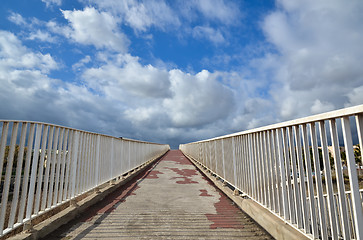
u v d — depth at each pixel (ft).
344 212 5.62
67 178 10.97
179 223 10.68
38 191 8.77
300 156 7.33
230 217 11.62
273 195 9.11
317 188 6.49
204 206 13.65
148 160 39.06
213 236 9.20
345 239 5.53
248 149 12.08
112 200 14.94
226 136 16.21
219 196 16.42
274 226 8.59
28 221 8.23
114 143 19.04
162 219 11.22
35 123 8.52
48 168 9.47
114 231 9.59
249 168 11.87
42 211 9.00
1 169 7.05
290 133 7.91
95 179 14.67
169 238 8.96
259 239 8.93
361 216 5.11
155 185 20.70
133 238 8.90
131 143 25.66
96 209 12.79
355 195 5.20
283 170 8.46
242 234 9.43
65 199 10.80
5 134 7.23
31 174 8.46
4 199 7.13
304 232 7.12
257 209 10.36
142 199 15.30
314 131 6.61
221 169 18.42
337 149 5.78
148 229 9.87
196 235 9.29
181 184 21.30
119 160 20.53
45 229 8.82
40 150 9.37
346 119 5.44
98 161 15.11
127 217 11.45
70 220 10.80
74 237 8.91
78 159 12.18
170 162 45.73
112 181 18.80
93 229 9.78
